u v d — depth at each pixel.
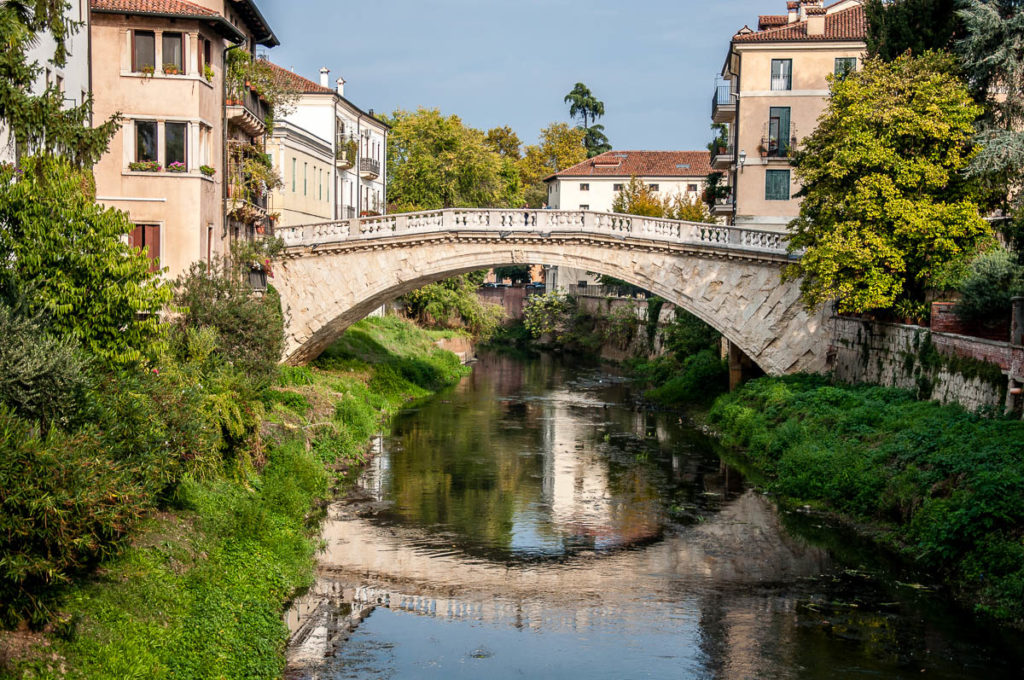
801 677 16.80
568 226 38.78
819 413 31.98
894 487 24.53
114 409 17.02
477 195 69.12
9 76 17.67
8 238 17.59
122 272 18.41
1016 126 33.16
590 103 123.19
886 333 32.88
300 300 39.69
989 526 20.48
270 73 37.91
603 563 23.00
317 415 33.53
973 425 24.62
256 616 17.86
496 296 93.88
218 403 23.12
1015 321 24.20
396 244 39.03
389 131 77.44
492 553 23.62
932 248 31.17
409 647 18.06
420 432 38.78
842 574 21.89
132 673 14.12
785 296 38.75
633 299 69.06
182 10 29.08
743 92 45.44
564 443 36.91
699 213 64.81
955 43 33.81
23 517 13.32
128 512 15.35
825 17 46.19
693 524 26.05
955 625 18.92
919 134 30.84
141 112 29.34
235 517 21.27
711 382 47.25
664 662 17.52
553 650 17.98
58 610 14.38
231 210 33.47
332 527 25.41
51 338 15.98
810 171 33.28
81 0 26.33
